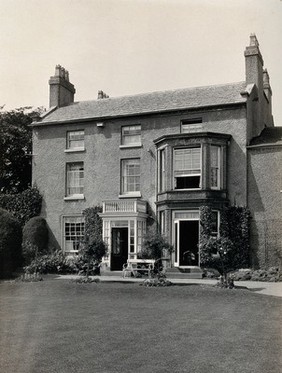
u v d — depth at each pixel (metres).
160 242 18.25
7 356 8.10
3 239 21.22
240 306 12.33
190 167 21.53
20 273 20.28
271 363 7.86
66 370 7.46
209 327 10.24
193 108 22.67
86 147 25.09
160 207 22.16
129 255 21.02
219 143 21.52
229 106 22.12
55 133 25.94
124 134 24.53
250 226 21.33
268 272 18.73
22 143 28.30
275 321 10.66
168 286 15.68
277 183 21.09
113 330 9.99
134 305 12.76
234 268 20.81
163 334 9.67
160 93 25.41
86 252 20.44
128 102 25.48
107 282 16.98
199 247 20.23
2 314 11.25
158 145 22.73
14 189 28.02
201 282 17.42
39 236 24.66
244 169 21.58
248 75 23.53
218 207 21.02
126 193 24.05
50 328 9.95
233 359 8.12
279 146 21.14
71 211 24.95
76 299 13.55
